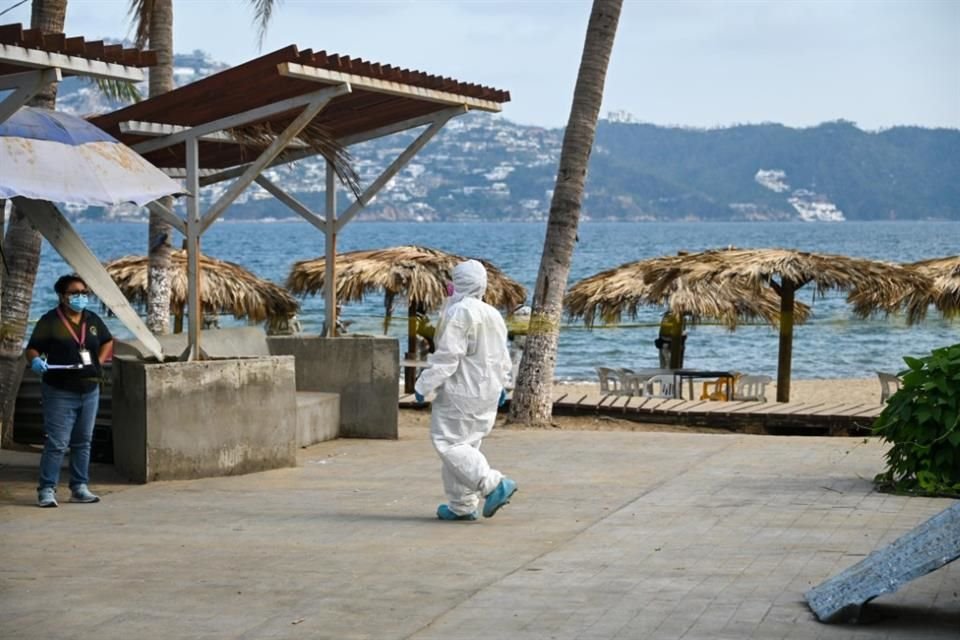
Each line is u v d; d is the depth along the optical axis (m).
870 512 9.33
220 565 7.85
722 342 43.94
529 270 81.12
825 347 42.25
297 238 175.25
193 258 11.72
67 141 10.55
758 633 6.17
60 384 10.12
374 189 14.31
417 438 14.37
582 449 13.12
